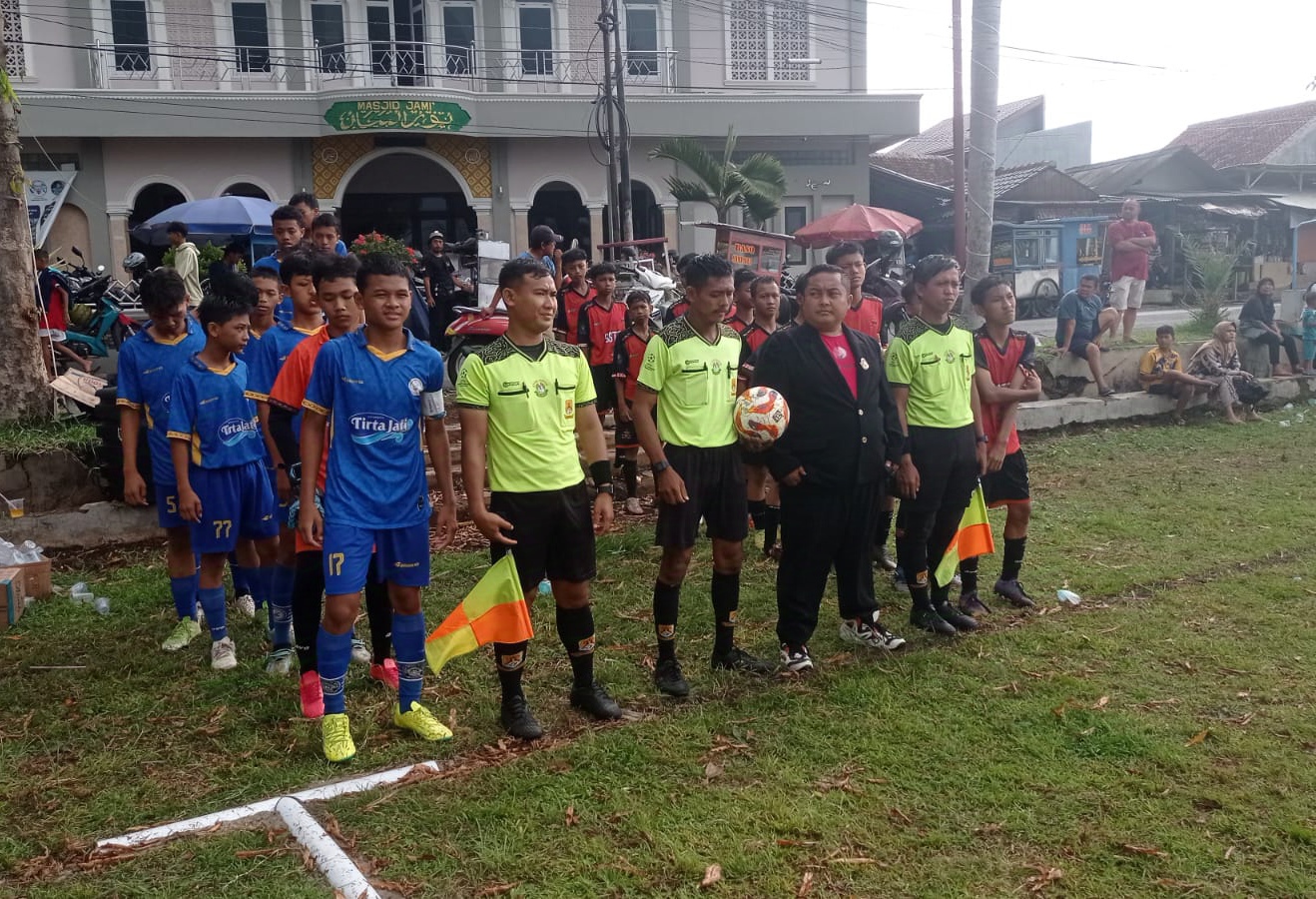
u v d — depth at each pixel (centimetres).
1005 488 571
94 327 1227
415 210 2448
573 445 424
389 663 473
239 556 550
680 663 499
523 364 408
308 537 402
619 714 438
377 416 398
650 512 789
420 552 413
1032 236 2333
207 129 2086
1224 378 1195
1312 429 1131
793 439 473
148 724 437
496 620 411
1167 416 1210
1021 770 385
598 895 312
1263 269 2681
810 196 2400
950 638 528
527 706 432
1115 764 390
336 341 402
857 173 2406
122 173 2106
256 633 548
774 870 324
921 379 519
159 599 599
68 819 359
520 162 2284
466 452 400
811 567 479
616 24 1880
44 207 1988
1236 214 2772
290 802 359
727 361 465
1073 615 556
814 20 2380
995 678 472
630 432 782
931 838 340
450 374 1133
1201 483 866
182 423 483
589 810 359
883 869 325
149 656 513
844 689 459
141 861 330
